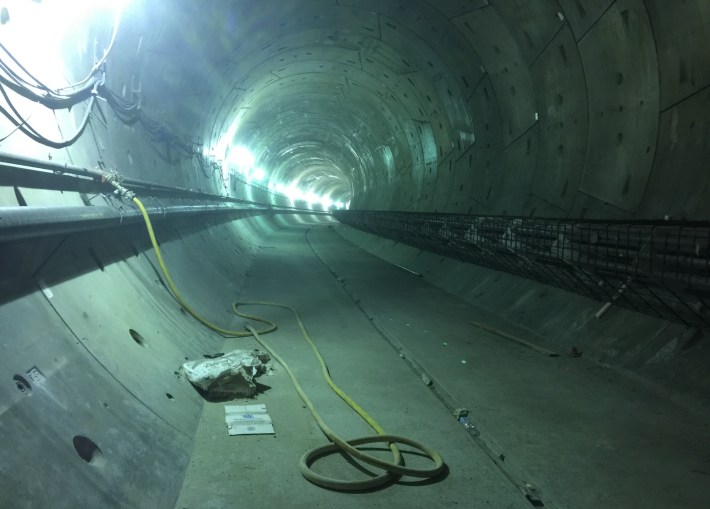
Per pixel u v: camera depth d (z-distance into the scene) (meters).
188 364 5.61
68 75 5.75
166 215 9.16
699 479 3.99
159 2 7.90
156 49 9.13
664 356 5.94
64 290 4.39
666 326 6.22
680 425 4.92
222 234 16.20
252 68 15.89
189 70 11.59
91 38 6.36
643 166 7.58
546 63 9.72
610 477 4.02
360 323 9.01
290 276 14.22
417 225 15.10
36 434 2.90
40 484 2.67
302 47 16.05
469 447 4.55
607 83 8.28
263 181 34.88
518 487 3.95
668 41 6.82
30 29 4.91
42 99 5.02
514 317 9.11
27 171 4.53
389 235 20.69
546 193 10.33
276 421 4.99
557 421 5.03
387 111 21.20
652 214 7.14
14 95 4.59
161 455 3.86
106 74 7.14
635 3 7.00
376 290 12.26
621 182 8.05
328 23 14.28
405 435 4.77
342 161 38.59
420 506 3.66
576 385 5.98
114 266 5.96
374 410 5.32
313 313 9.69
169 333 6.15
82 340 4.11
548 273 8.41
